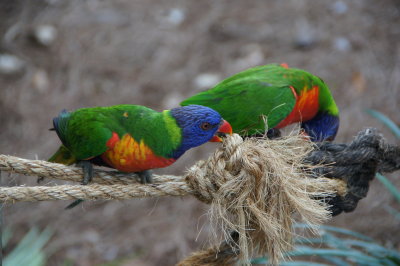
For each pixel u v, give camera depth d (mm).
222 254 5188
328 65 13023
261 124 7098
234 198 4770
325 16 14578
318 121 8086
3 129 11992
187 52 13719
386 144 5246
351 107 11977
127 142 5441
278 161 4766
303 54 13391
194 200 10773
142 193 4969
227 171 4781
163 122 5418
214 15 14828
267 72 7734
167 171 10891
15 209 10703
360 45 13531
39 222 10438
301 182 4844
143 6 15195
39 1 15102
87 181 5527
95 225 10445
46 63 13406
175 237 9969
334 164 5219
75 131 5652
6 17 14531
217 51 13664
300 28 14117
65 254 9812
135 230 10273
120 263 9539
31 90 12766
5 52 13508
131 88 12773
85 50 13750
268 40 13891
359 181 5430
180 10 15031
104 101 12445
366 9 14750
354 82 12539
